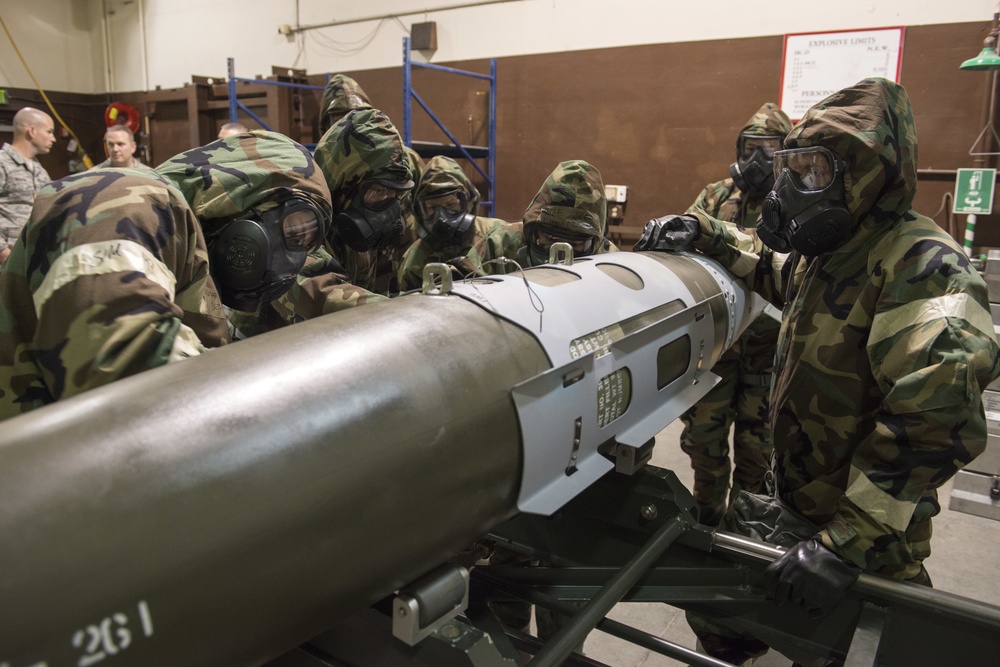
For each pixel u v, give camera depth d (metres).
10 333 0.78
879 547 0.98
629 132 4.13
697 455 2.37
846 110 1.11
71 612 0.48
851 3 3.41
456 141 4.46
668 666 1.87
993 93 3.13
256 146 0.98
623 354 1.10
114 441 0.55
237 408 0.62
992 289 2.70
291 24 5.37
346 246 1.91
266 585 0.60
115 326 0.69
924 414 0.97
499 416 0.83
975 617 0.92
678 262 1.50
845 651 1.05
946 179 3.32
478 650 0.74
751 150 2.49
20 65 6.53
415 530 0.74
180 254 0.84
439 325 0.85
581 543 1.26
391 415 0.71
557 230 1.79
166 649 0.54
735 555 1.09
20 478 0.50
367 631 0.81
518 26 4.39
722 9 3.74
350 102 2.84
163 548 0.53
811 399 1.22
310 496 0.62
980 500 2.63
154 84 6.50
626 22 4.03
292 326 0.79
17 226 4.02
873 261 1.15
